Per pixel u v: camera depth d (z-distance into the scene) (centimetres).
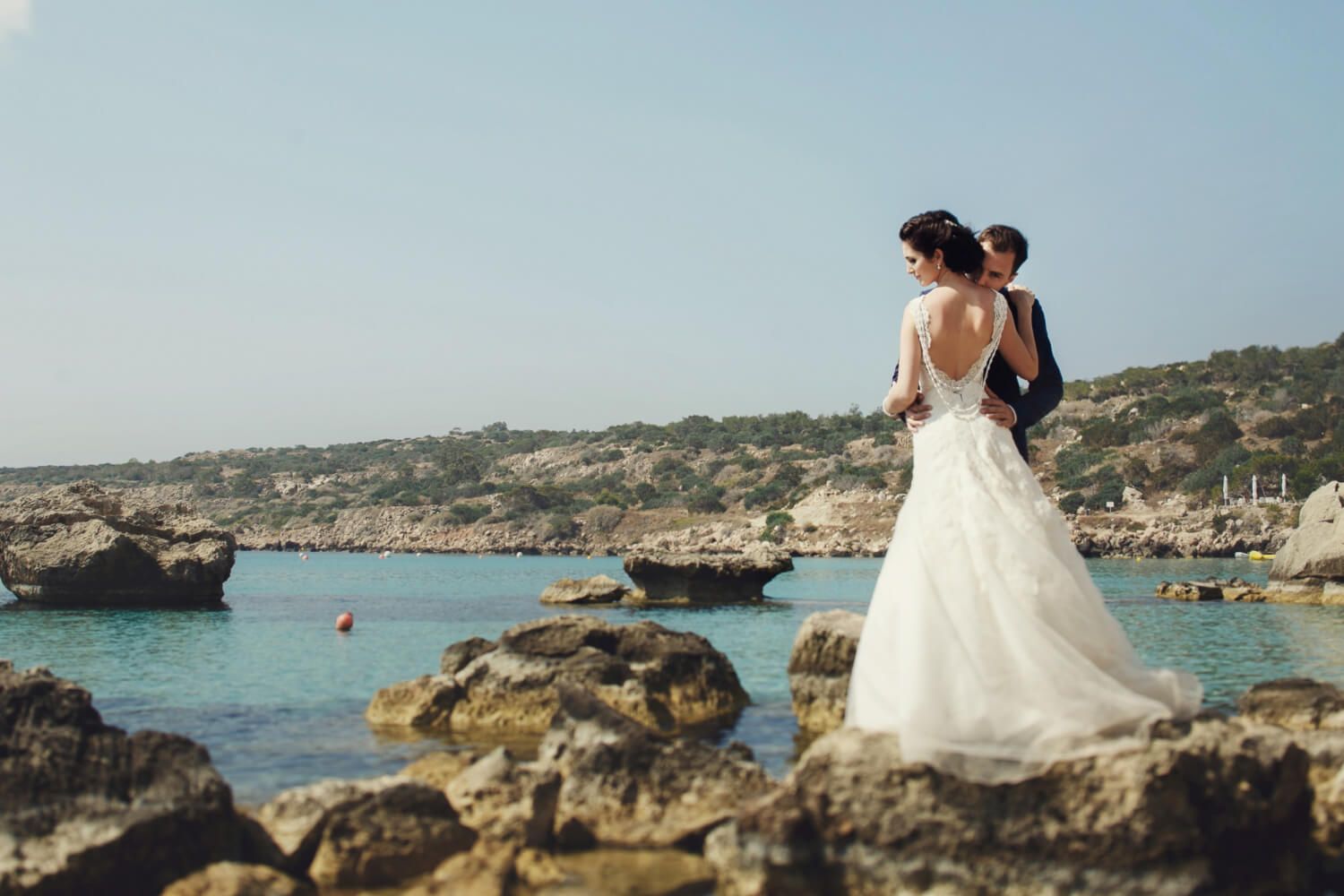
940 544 668
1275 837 633
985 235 776
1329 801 750
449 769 899
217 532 3228
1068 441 13350
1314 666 1695
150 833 667
